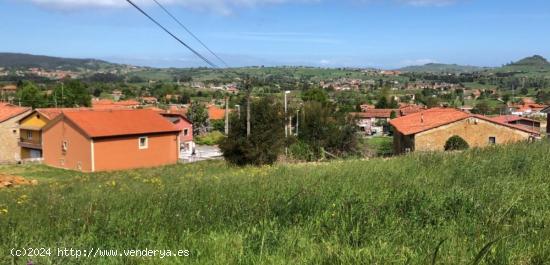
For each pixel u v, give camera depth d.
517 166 7.94
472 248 4.00
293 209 5.52
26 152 51.25
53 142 43.06
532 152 9.32
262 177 9.30
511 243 4.03
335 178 7.61
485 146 12.08
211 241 4.55
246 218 5.28
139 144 42.72
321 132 37.47
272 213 5.41
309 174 9.07
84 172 38.44
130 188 9.95
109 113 43.41
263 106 27.69
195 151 56.59
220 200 6.17
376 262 3.71
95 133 39.75
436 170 8.11
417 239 4.41
